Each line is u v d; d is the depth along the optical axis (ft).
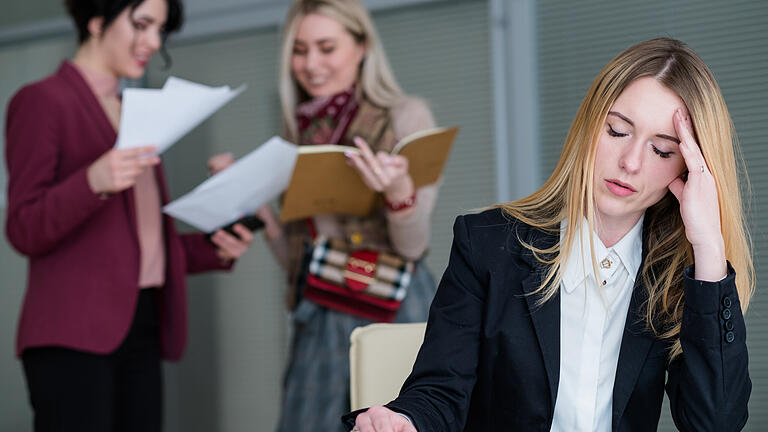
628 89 3.67
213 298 10.87
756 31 8.63
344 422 3.53
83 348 6.73
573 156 3.92
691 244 3.68
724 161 3.75
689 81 3.65
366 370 4.17
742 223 3.91
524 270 3.97
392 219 7.27
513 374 3.84
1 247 11.64
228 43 10.78
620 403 3.77
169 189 10.91
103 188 6.54
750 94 8.63
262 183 7.06
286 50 7.84
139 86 11.04
